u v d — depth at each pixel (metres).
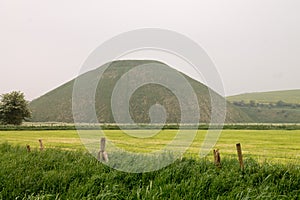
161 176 10.58
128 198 8.79
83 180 10.57
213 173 11.16
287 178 10.70
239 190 9.28
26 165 12.58
